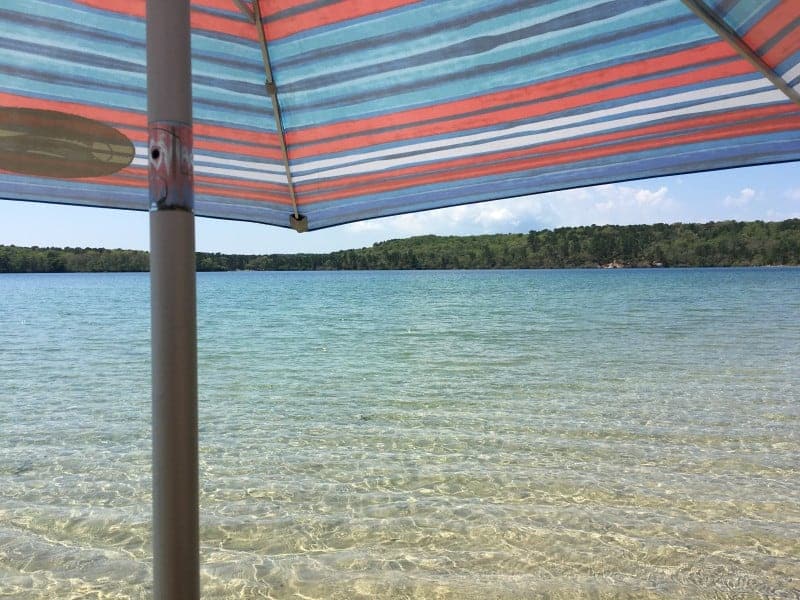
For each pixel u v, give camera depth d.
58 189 2.35
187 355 1.07
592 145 2.36
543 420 9.79
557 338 21.06
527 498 6.36
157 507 1.07
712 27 1.72
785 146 2.21
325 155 2.45
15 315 34.56
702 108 2.09
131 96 2.11
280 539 5.46
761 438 8.58
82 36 1.91
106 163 1.75
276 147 2.41
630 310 32.44
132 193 2.44
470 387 12.78
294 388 12.88
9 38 1.88
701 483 6.77
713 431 8.98
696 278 69.56
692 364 15.21
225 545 5.35
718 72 1.95
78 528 5.73
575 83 2.07
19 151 1.66
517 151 2.41
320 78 2.12
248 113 2.26
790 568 4.89
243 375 14.59
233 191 2.66
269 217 2.84
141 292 63.72
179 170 1.05
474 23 1.89
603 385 12.76
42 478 7.10
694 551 5.18
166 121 1.05
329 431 9.21
